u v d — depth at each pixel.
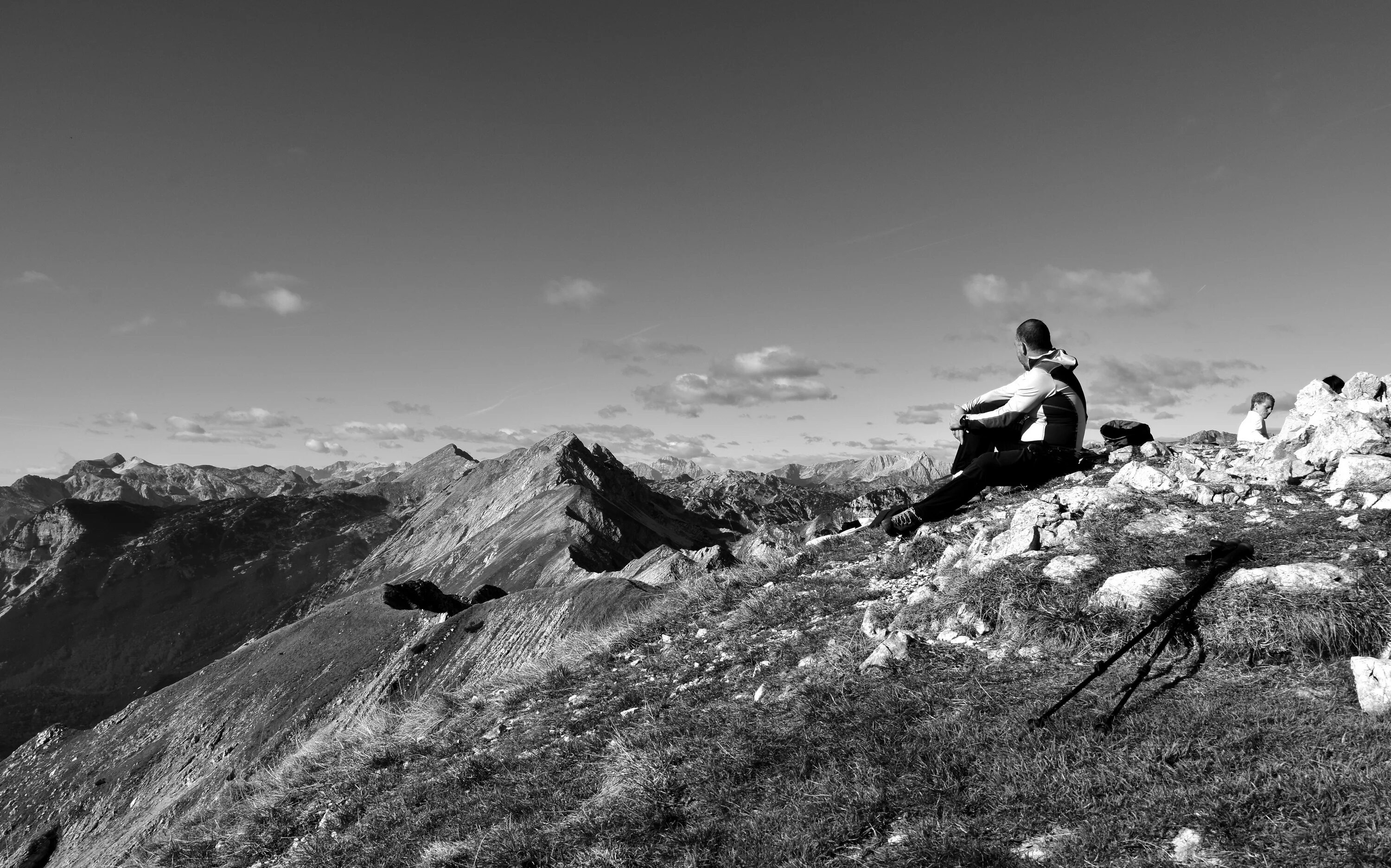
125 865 11.19
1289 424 11.14
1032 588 6.62
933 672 6.19
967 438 5.83
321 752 12.68
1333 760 4.01
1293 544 6.28
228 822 10.56
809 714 6.09
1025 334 5.64
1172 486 8.45
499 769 7.80
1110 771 4.41
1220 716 4.64
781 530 16.48
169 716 104.31
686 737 6.55
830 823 4.68
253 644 116.31
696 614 11.18
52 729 109.69
